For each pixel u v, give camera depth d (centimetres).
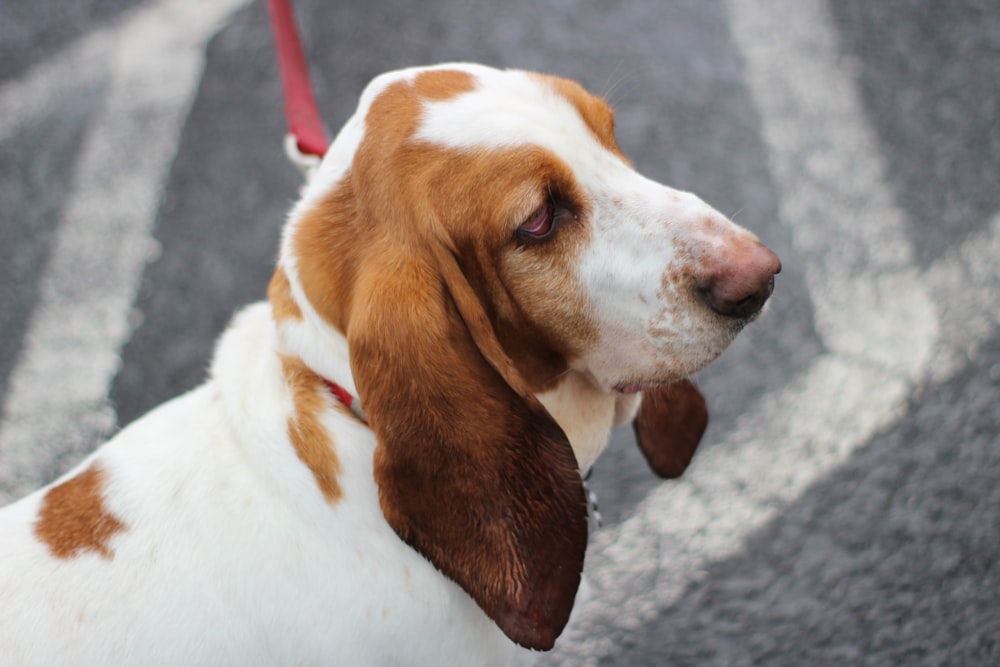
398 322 198
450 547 206
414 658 217
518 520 208
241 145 499
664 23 513
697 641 316
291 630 209
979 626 301
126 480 220
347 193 213
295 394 218
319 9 551
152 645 204
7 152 521
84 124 527
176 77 540
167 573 209
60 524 218
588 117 223
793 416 364
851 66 478
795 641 311
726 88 480
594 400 242
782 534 335
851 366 372
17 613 206
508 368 207
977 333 370
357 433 215
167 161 501
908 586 315
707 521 344
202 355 422
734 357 384
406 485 203
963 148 435
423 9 539
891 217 416
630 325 217
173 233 471
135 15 581
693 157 454
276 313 224
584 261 215
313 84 514
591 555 343
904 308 384
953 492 332
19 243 481
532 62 504
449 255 206
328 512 212
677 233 212
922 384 361
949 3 493
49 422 409
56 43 574
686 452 273
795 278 403
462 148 205
